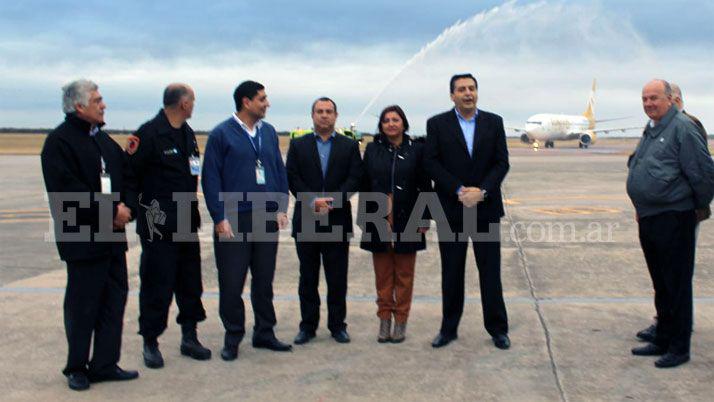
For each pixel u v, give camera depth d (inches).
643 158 186.2
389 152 206.2
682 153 177.8
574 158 1621.6
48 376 178.7
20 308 246.8
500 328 201.3
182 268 193.8
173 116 185.2
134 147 181.0
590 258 334.3
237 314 194.2
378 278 209.3
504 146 203.5
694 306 243.4
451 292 203.3
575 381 171.9
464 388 168.2
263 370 183.6
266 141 199.3
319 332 221.5
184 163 186.5
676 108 184.1
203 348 194.5
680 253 181.3
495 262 201.5
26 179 950.4
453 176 199.9
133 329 222.4
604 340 206.2
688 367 181.5
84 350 169.6
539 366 183.8
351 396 163.6
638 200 187.0
